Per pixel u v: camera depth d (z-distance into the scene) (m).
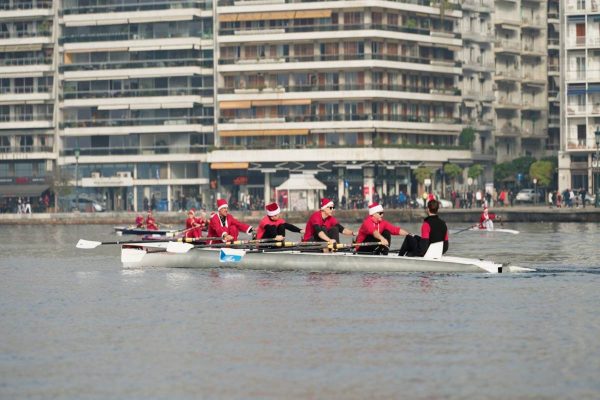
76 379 67.06
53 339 79.62
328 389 63.84
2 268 144.12
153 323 86.50
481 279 114.62
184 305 96.88
